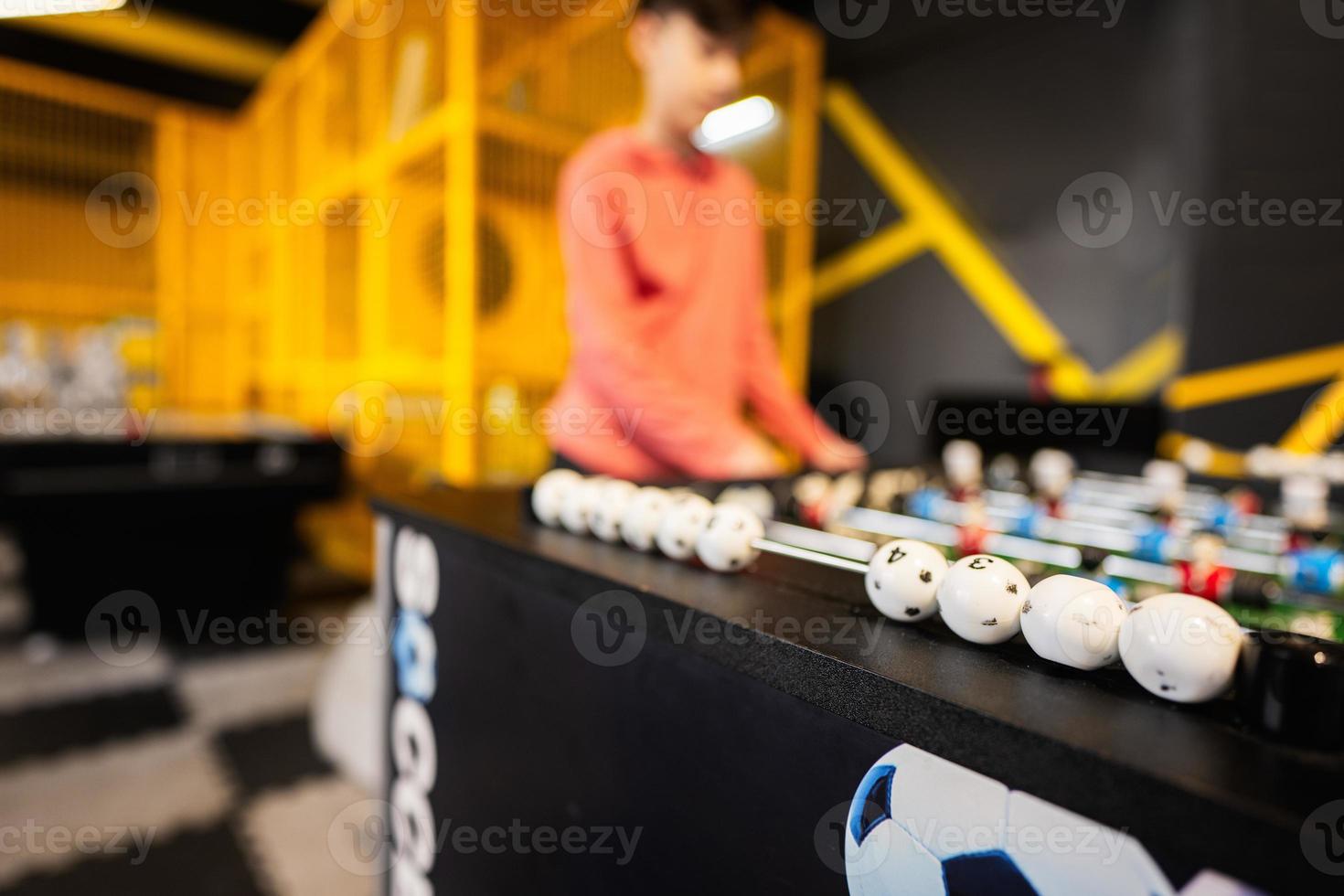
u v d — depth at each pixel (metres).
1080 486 1.61
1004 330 2.90
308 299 4.28
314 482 2.94
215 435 2.83
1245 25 2.22
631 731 0.77
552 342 3.00
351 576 3.67
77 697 2.28
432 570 1.07
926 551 0.60
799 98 3.38
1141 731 0.43
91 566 2.73
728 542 0.72
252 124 5.00
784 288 3.47
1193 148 2.36
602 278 2.18
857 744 0.58
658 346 2.38
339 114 3.81
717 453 2.22
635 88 3.10
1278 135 2.18
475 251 2.66
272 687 2.40
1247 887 0.39
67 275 4.93
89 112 4.84
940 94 3.07
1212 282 2.30
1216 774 0.37
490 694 0.97
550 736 0.87
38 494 2.38
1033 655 0.55
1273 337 2.20
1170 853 0.42
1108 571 0.85
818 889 0.61
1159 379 2.48
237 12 4.05
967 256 3.00
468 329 2.64
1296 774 0.37
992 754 0.45
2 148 4.62
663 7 2.23
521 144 2.81
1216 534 1.09
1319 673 0.40
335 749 1.94
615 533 0.86
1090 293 2.66
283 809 1.71
